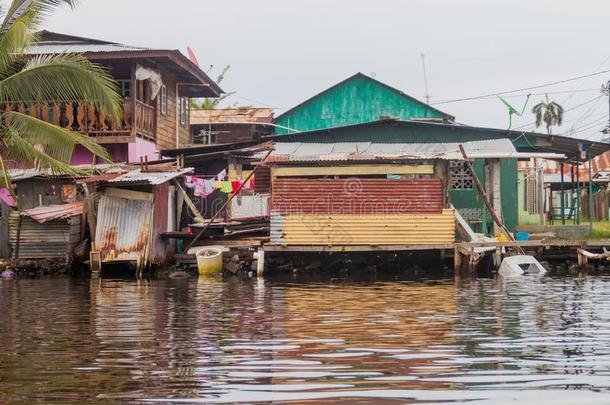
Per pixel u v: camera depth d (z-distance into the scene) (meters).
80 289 22.92
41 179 29.69
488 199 32.06
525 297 20.27
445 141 36.75
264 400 9.20
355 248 28.73
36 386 9.98
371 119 48.38
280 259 29.58
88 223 28.22
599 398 9.21
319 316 16.62
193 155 33.31
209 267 27.95
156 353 12.25
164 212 29.17
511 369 10.88
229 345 12.96
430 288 23.05
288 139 37.22
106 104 23.89
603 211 44.16
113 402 9.17
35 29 23.92
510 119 36.19
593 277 26.69
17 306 18.61
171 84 38.19
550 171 54.84
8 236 28.91
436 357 11.80
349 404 9.01
